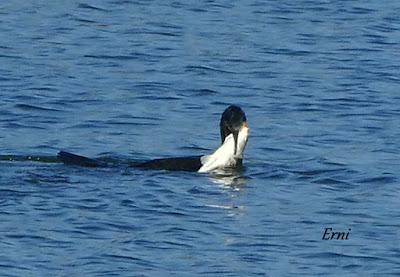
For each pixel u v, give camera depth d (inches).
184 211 1382.9
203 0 2452.0
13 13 2336.4
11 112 1792.6
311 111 1843.0
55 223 1334.9
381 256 1280.8
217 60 2097.7
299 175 1524.4
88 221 1342.3
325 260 1269.7
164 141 1684.3
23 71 1999.3
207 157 1523.1
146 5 2412.6
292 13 2386.8
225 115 1533.0
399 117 1819.6
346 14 2389.3
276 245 1302.9
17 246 1275.8
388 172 1540.4
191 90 1934.1
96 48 2148.1
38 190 1417.3
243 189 1464.1
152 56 2113.7
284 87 1961.1
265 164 1565.0
